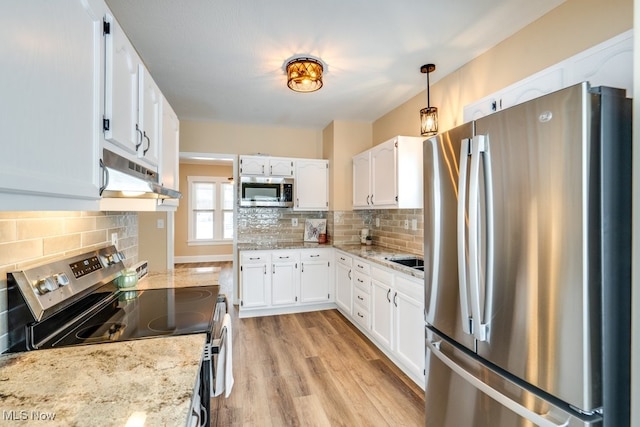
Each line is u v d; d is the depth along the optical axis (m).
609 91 0.97
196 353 1.03
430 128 2.53
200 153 4.02
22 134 0.63
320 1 1.74
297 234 4.38
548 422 1.03
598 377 0.96
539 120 1.06
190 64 2.47
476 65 2.35
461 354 1.41
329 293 3.90
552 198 1.02
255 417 1.91
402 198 2.82
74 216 1.46
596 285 0.96
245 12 1.83
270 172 3.99
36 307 1.05
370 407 2.02
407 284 2.32
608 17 1.53
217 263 7.38
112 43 1.06
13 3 0.61
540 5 1.77
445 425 1.54
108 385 0.83
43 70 0.71
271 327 3.36
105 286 1.67
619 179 0.98
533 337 1.08
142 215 4.36
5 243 1.02
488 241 1.24
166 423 0.67
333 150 4.02
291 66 2.39
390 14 1.85
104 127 1.03
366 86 2.90
